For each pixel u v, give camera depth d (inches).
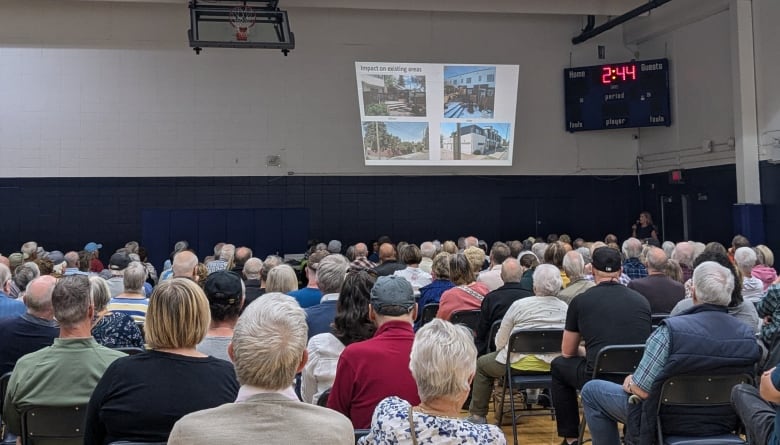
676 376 98.0
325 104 443.5
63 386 90.8
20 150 411.2
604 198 474.6
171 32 405.7
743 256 182.9
